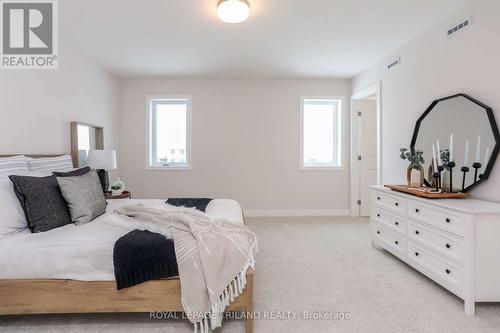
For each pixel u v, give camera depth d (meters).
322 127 4.56
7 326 1.59
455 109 2.33
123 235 1.63
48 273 1.48
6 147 2.17
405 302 1.86
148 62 3.58
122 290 1.50
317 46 3.09
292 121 4.39
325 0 2.18
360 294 1.97
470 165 2.18
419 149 2.78
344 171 4.45
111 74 4.02
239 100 4.35
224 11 2.18
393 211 2.56
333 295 1.95
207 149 4.36
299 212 4.44
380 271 2.35
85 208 1.89
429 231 2.08
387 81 3.36
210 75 4.17
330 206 4.46
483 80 2.08
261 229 3.63
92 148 3.44
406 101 3.01
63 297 1.49
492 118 1.99
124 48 3.12
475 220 1.71
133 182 4.34
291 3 2.22
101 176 3.21
